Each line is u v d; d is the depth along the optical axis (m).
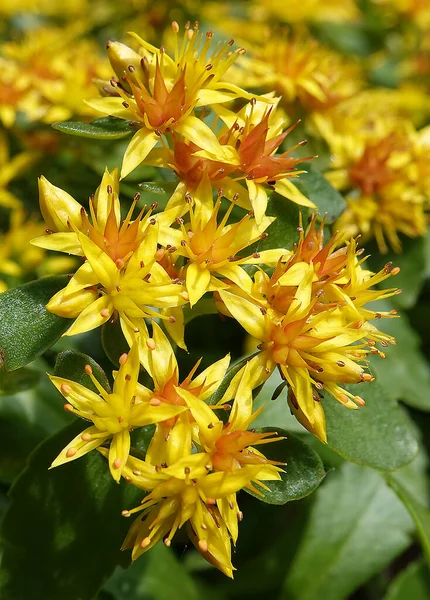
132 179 0.15
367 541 0.16
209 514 0.11
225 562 0.11
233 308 0.11
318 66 0.16
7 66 0.17
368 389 0.13
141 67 0.12
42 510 0.12
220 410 0.11
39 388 0.16
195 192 0.12
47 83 0.17
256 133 0.12
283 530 0.17
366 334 0.11
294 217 0.13
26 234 0.16
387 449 0.13
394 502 0.16
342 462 0.15
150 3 0.21
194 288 0.11
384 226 0.17
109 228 0.11
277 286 0.11
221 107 0.12
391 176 0.16
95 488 0.12
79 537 0.12
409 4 0.23
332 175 0.16
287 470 0.11
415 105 0.20
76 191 0.17
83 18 0.22
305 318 0.11
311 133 0.16
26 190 0.17
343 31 0.23
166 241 0.11
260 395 0.14
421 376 0.17
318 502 0.16
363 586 0.17
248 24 0.21
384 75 0.23
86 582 0.12
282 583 0.16
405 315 0.17
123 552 0.12
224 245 0.11
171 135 0.12
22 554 0.12
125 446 0.10
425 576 0.16
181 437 0.11
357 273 0.12
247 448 0.11
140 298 0.11
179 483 0.10
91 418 0.11
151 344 0.11
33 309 0.11
